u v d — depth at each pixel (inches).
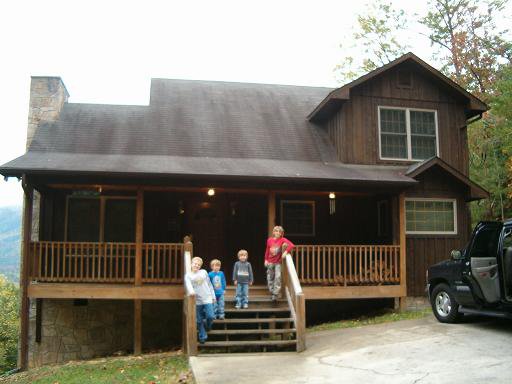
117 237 564.7
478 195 569.3
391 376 283.3
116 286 479.2
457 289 395.5
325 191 525.0
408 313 512.1
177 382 312.3
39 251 478.3
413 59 597.3
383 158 590.9
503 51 994.7
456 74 1029.2
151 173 472.7
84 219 562.6
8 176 474.6
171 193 584.7
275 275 430.6
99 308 555.8
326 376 291.4
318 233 605.0
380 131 595.5
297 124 652.1
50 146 545.6
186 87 722.2
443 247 566.6
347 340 388.8
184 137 590.9
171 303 565.6
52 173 463.8
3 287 1348.4
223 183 504.7
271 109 686.5
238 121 641.6
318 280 503.2
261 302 427.2
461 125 621.6
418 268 555.2
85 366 427.5
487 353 318.3
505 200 829.8
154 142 573.6
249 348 385.7
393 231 541.6
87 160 506.9
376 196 606.5
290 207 607.2
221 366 324.2
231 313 416.2
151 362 402.9
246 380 287.7
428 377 277.3
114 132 588.4
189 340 359.3
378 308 580.4
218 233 590.6
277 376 295.0
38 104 607.5
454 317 408.8
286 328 408.5
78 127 592.1
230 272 585.6
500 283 354.9
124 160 515.8
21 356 476.1
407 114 603.8
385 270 523.2
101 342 551.2
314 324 546.3
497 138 807.1
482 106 621.6
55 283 480.1
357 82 576.4
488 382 262.5
